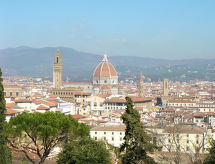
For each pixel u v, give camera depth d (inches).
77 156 4781.0
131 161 5187.0
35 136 4800.7
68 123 5022.1
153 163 5221.5
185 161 5374.0
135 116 5255.9
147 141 5201.8
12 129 4739.2
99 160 4869.6
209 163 4576.8
